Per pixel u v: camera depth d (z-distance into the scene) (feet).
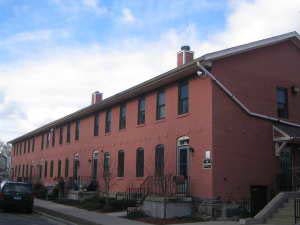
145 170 88.79
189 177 74.49
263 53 78.74
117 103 104.47
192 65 73.10
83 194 102.63
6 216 74.84
